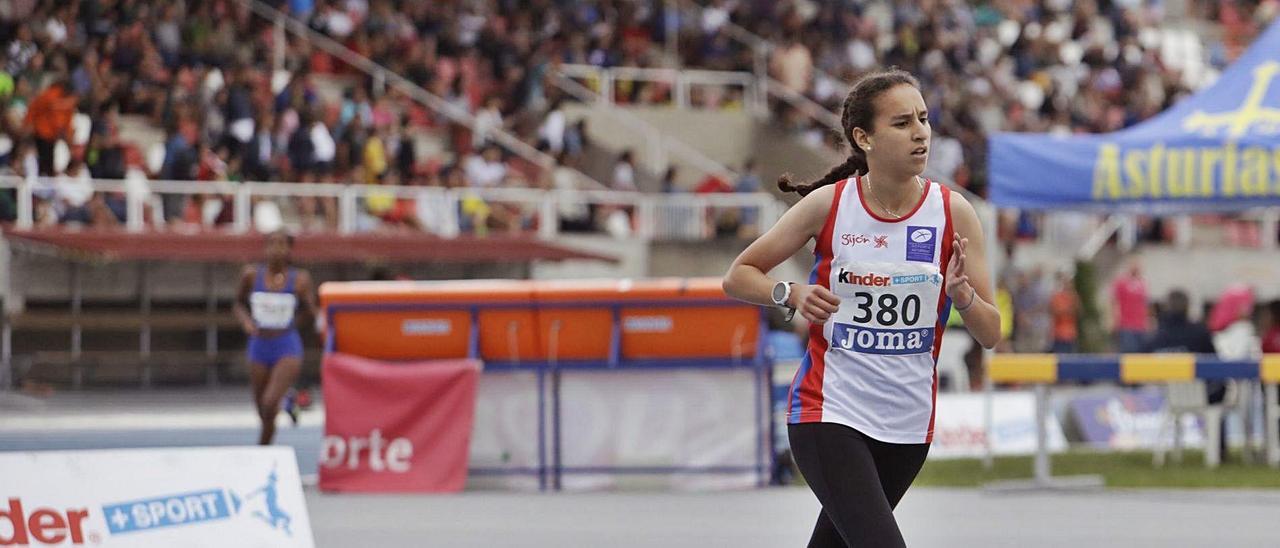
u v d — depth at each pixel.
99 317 37.97
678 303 20.50
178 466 10.58
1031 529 16.70
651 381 20.70
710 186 46.41
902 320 8.24
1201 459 25.52
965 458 25.88
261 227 39.38
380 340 20.98
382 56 46.66
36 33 40.38
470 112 46.75
